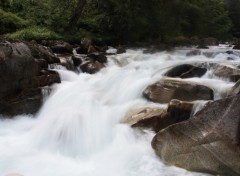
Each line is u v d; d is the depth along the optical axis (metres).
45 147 8.96
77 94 11.24
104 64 15.60
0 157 8.16
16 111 10.51
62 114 9.84
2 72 10.25
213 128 7.20
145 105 10.18
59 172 7.49
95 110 10.12
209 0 42.22
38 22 23.00
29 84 11.21
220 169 6.88
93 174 7.35
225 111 7.22
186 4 30.02
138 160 7.77
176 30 29.33
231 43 33.06
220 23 46.00
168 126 8.23
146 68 14.23
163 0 26.62
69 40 21.25
